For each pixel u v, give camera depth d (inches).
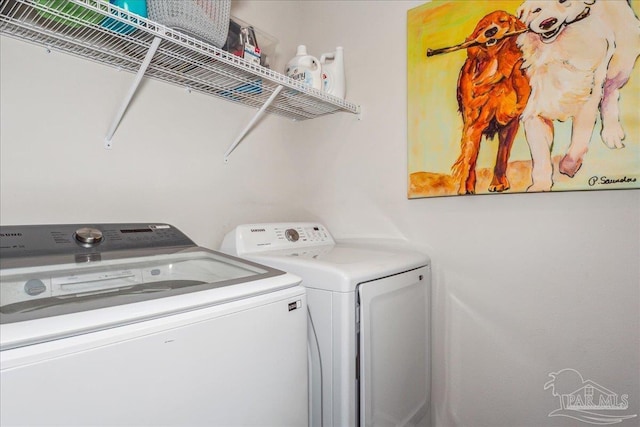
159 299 30.4
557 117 52.4
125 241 47.2
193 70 55.7
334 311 46.3
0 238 38.5
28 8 39.9
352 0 77.2
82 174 50.6
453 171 62.1
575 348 52.8
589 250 51.5
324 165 81.9
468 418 62.2
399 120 70.0
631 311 48.8
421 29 65.9
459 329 63.1
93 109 51.6
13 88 44.6
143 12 43.1
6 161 44.1
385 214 72.1
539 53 53.9
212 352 31.5
